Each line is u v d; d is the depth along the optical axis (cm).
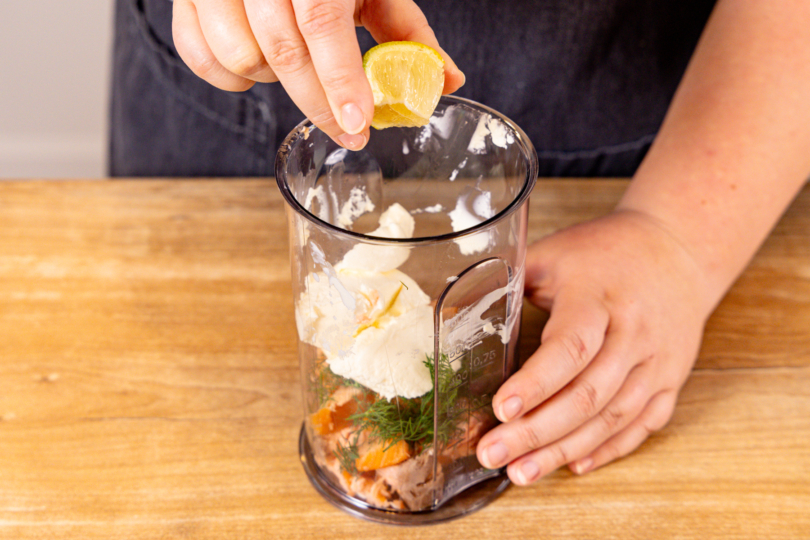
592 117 80
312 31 44
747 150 62
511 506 54
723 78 63
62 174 168
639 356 56
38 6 143
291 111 78
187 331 63
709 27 66
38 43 148
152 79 82
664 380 57
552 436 53
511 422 53
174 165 87
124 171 90
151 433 57
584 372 54
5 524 53
